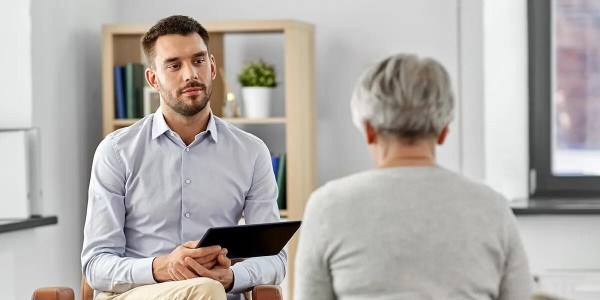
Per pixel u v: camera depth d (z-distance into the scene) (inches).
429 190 73.9
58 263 188.5
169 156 127.8
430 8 206.8
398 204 73.6
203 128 129.5
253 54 213.9
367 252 73.2
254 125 214.5
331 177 211.8
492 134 197.3
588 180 197.9
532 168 198.8
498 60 196.4
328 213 75.1
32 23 180.4
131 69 200.5
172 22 125.2
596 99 199.8
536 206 176.6
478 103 200.8
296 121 197.3
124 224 128.7
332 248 74.5
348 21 210.4
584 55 199.6
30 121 176.1
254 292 114.5
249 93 200.8
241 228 110.0
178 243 127.2
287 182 197.8
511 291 75.4
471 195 74.5
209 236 110.6
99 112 209.8
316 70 211.8
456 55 205.5
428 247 72.7
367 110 75.5
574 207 174.2
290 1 212.1
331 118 211.6
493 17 196.7
